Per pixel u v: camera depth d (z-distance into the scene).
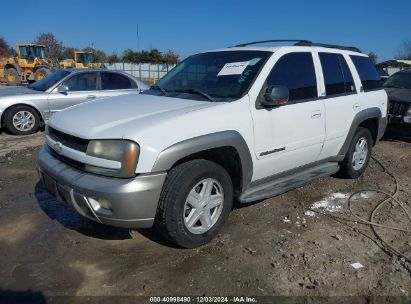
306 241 3.85
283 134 4.18
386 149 7.89
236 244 3.75
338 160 5.32
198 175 3.42
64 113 3.90
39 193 5.02
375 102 5.67
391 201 4.96
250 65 4.16
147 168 3.12
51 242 3.76
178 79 4.62
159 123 3.26
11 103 8.77
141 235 3.91
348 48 5.65
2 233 3.92
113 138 3.15
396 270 3.41
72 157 3.39
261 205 4.70
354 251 3.70
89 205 3.20
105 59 53.94
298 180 4.59
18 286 3.07
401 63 29.20
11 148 7.55
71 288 3.07
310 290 3.11
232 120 3.67
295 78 4.41
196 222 3.62
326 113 4.73
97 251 3.61
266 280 3.21
